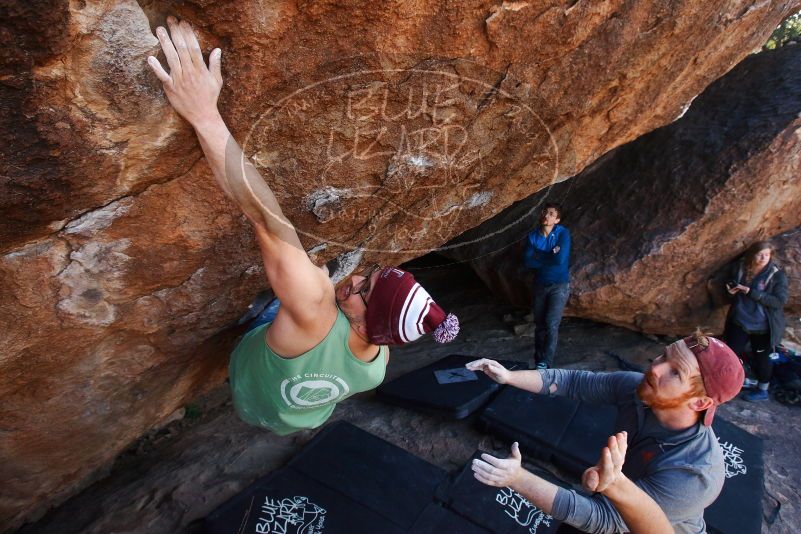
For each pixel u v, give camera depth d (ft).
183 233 5.09
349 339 4.71
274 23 3.84
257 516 8.64
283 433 6.25
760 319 13.21
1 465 6.81
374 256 7.33
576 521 5.23
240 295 6.67
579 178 17.79
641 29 5.66
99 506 9.64
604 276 15.49
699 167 15.08
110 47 3.45
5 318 4.75
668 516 5.24
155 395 7.98
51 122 3.51
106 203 4.41
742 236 14.92
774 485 10.73
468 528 8.72
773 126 14.20
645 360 15.44
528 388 6.89
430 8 4.23
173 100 3.79
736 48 7.48
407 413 12.60
